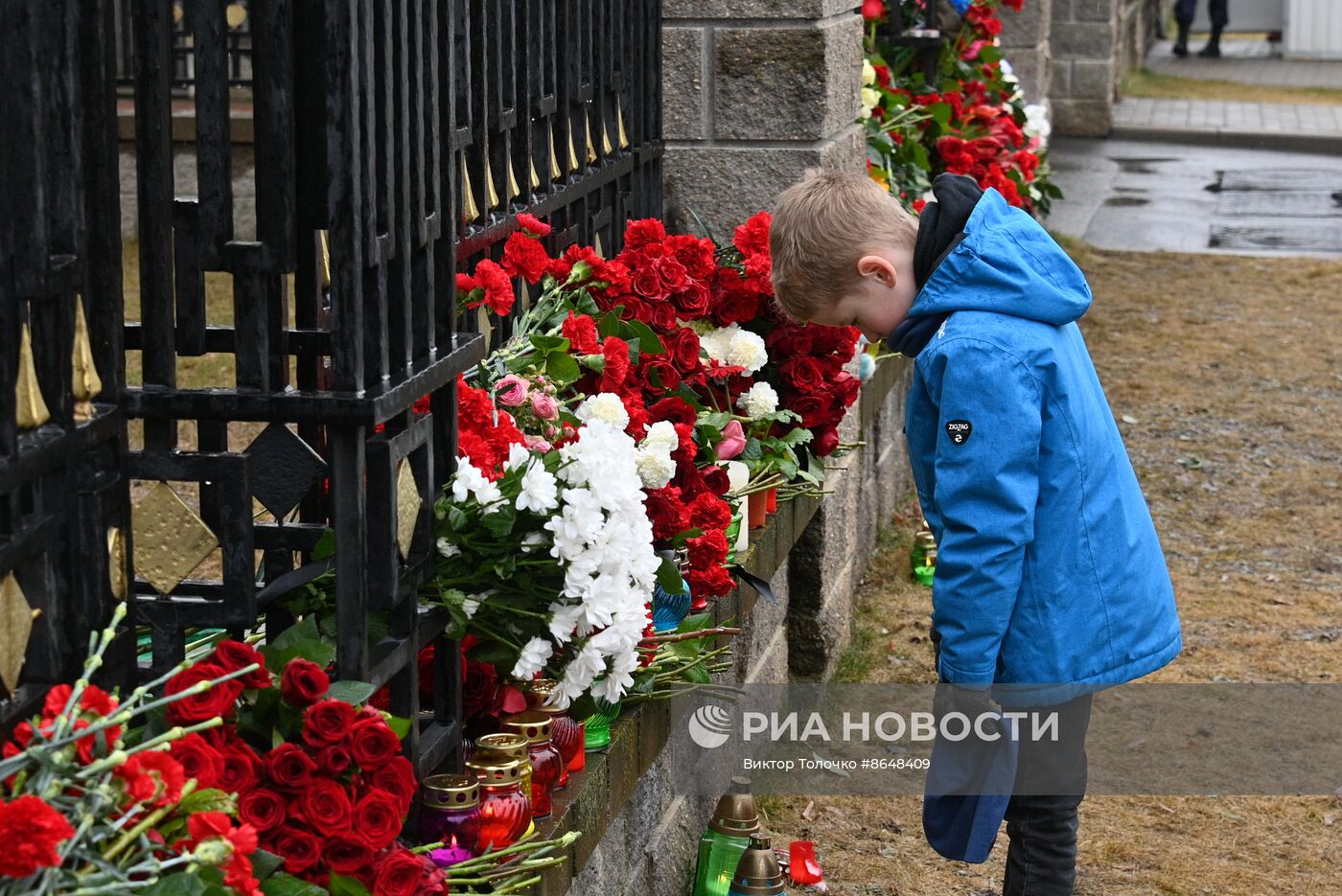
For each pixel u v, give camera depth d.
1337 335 8.76
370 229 1.68
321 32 1.73
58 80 1.57
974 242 2.43
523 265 2.73
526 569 1.99
